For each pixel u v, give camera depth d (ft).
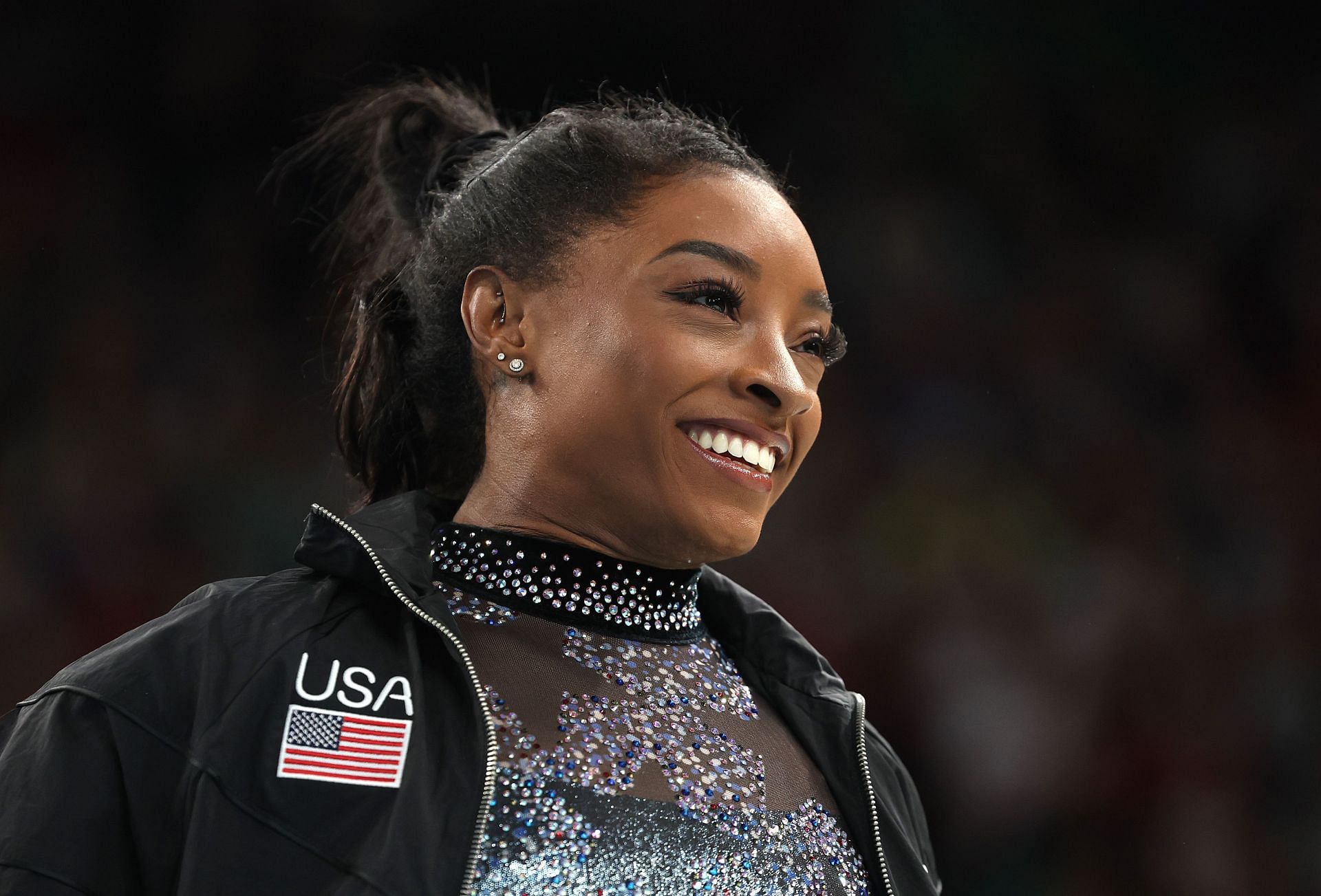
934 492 66.33
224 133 69.26
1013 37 77.56
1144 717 60.64
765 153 75.31
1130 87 77.66
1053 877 56.29
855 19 76.48
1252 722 61.21
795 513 65.46
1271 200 75.36
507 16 71.31
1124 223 75.46
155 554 59.16
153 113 68.74
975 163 75.66
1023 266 73.72
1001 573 64.18
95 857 11.06
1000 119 76.59
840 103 76.07
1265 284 74.02
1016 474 67.82
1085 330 72.38
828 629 62.49
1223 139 76.84
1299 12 77.30
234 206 68.13
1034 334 71.77
